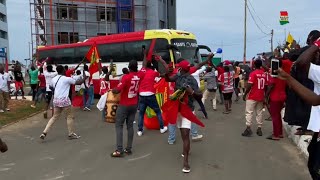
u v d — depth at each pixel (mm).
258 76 9867
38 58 25859
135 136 10391
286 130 10688
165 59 18375
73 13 47031
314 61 4488
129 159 8109
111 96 9781
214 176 6824
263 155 8227
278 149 8742
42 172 7332
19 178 6992
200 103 13297
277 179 6625
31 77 19031
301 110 8281
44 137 10055
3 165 7848
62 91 10055
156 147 9109
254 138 9961
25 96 23781
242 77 20750
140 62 20484
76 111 15703
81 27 47281
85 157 8352
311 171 4324
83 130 11555
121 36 21625
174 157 8180
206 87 15125
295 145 9094
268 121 12617
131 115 8422
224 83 14453
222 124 12195
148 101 10422
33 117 14117
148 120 11188
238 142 9500
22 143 9844
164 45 18688
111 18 48344
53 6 46000
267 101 9977
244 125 11938
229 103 14867
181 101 7164
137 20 48375
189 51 18875
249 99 10102
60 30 46344
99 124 12594
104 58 22031
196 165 7527
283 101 9594
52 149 9156
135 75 8266
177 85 7309
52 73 13844
